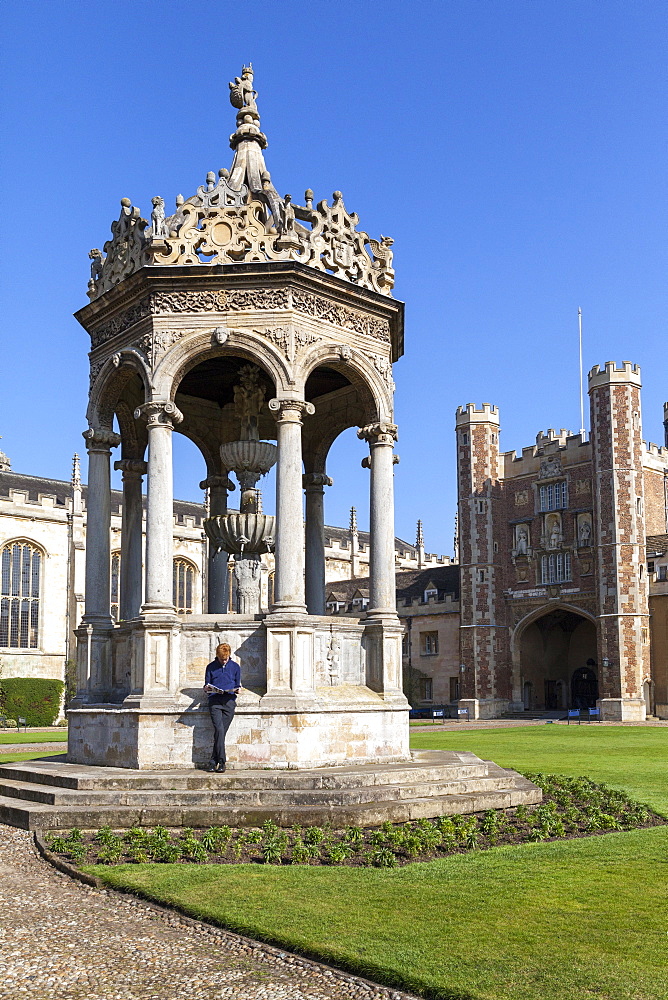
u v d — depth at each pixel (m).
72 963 6.12
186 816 10.56
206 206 13.99
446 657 67.19
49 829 10.64
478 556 64.19
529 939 6.47
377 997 5.52
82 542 69.19
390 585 14.59
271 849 9.01
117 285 14.28
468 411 65.88
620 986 5.54
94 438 15.11
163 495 13.30
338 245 14.48
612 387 57.34
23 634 66.88
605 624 56.25
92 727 13.84
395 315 15.29
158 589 13.10
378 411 14.82
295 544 13.05
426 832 9.98
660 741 29.69
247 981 5.79
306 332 13.83
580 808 12.30
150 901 7.59
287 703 12.51
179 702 12.78
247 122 15.96
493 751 24.52
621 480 56.62
